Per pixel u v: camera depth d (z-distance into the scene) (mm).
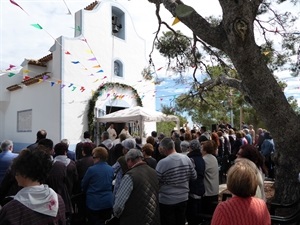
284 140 5484
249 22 4469
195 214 4703
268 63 7598
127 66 16547
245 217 2023
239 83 6469
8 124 17797
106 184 4426
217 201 5039
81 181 4883
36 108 15078
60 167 4207
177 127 13297
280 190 5824
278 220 3979
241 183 2100
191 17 5188
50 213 1977
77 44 14047
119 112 13633
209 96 9781
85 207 4723
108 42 15508
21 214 1877
